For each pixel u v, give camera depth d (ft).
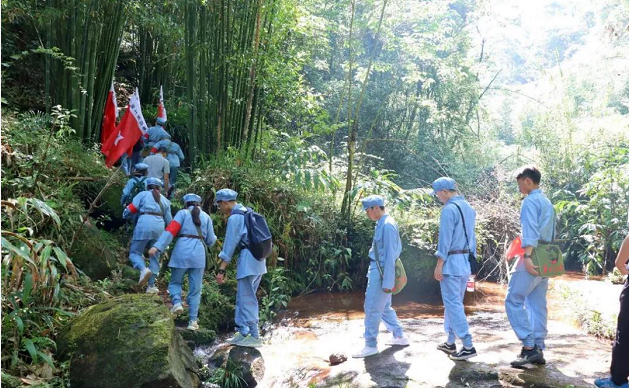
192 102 30.96
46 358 13.58
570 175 40.60
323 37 39.19
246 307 18.89
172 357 14.53
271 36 32.63
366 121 48.14
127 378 13.71
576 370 15.52
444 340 19.04
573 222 36.70
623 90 60.90
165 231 19.39
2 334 14.03
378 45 48.85
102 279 21.47
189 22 30.12
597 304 21.74
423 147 47.83
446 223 16.63
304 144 39.40
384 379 15.40
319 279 29.07
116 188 26.68
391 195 32.12
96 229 22.99
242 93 32.50
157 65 41.16
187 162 36.70
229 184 29.04
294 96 34.71
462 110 52.16
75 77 28.09
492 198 37.60
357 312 24.76
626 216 32.32
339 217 31.04
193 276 19.66
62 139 26.35
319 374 16.31
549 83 51.11
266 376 16.84
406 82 47.73
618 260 13.56
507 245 32.58
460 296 16.80
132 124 29.81
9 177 21.13
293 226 29.27
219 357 17.74
